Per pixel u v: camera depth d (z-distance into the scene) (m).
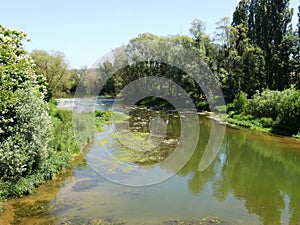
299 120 14.65
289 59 25.22
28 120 6.93
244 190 7.45
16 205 5.98
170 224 5.46
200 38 25.48
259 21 28.23
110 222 5.43
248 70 25.73
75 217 5.57
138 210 6.00
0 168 6.30
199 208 6.22
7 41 7.53
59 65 27.77
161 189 7.27
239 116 19.70
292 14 27.27
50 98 20.62
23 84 7.39
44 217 5.52
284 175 8.75
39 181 7.07
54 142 9.42
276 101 16.95
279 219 5.82
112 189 7.08
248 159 10.56
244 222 5.66
